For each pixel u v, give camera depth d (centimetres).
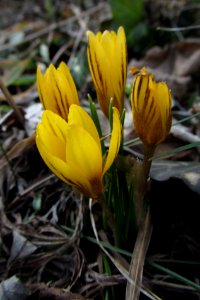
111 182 23
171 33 43
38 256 26
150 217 24
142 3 42
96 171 19
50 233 26
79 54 40
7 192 29
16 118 32
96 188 20
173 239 26
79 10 50
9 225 27
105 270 24
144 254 23
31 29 51
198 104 33
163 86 20
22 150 30
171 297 24
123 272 23
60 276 25
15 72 41
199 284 24
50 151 19
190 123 32
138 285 22
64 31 46
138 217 24
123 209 24
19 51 48
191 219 26
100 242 24
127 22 43
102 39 21
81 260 25
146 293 22
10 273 26
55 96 21
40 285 24
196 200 25
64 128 19
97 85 22
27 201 28
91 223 26
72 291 24
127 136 30
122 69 22
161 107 20
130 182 23
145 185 23
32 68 43
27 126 31
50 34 46
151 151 21
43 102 22
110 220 23
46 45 45
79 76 38
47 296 23
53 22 52
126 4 42
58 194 28
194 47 39
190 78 38
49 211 27
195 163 25
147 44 43
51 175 29
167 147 29
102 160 20
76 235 25
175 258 25
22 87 41
